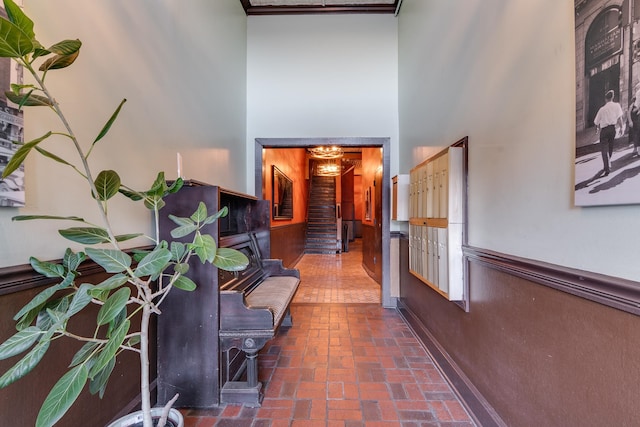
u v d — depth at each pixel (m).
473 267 1.81
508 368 1.45
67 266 1.09
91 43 1.39
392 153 3.94
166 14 2.01
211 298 1.84
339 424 1.73
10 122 1.02
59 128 1.23
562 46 1.13
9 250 1.04
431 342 2.53
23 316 0.93
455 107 2.12
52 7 1.20
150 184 1.82
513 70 1.45
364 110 3.97
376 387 2.09
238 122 3.60
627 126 0.85
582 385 1.02
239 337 1.84
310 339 2.89
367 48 3.99
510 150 1.47
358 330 3.12
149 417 1.16
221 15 3.02
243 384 1.93
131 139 1.66
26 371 0.82
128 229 1.67
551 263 1.18
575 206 1.07
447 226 1.95
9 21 0.79
